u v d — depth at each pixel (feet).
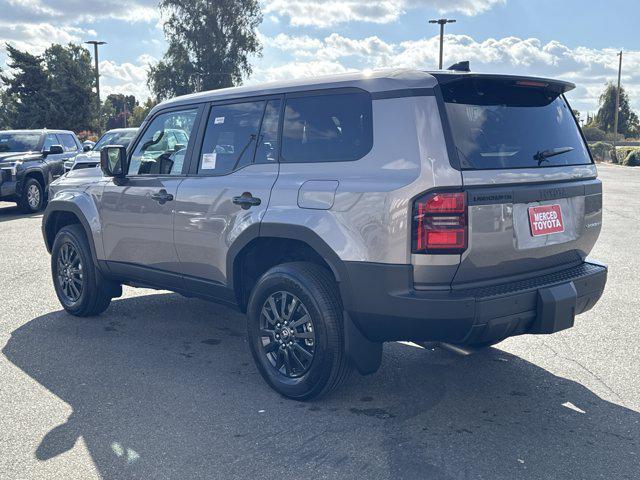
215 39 174.09
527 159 12.30
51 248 20.66
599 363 15.57
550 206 12.70
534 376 14.74
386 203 11.46
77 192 18.95
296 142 13.53
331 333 12.53
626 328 18.42
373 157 12.03
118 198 17.39
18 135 50.93
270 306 13.69
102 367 15.23
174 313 20.03
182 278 15.97
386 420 12.41
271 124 14.10
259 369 13.94
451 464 10.71
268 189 13.56
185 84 173.58
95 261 18.48
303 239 12.68
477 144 11.66
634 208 49.73
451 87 11.81
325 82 13.20
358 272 11.84
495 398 13.48
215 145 15.25
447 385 14.20
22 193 46.83
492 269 11.81
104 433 11.80
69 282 19.47
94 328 18.34
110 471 10.46
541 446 11.36
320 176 12.75
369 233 11.69
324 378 12.74
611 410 12.90
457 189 11.14
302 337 13.08
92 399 13.34
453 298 11.18
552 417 12.56
